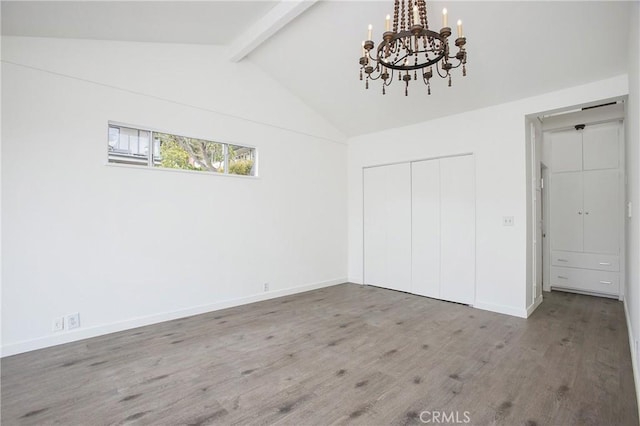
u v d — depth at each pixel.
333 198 5.29
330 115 5.00
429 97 3.91
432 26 2.83
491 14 2.66
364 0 2.80
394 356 2.58
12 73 2.58
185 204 3.57
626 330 3.14
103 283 3.02
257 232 4.25
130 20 2.76
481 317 3.56
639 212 2.04
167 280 3.44
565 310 3.81
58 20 2.49
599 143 4.43
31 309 2.66
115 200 3.09
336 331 3.14
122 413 1.84
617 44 2.66
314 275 4.96
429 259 4.46
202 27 3.24
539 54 2.95
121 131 3.20
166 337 2.97
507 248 3.68
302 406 1.91
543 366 2.39
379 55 2.35
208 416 1.81
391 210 4.94
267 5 3.01
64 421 1.76
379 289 4.96
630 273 3.02
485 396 2.01
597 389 2.08
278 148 4.50
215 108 3.84
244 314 3.68
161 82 3.40
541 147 4.64
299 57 3.85
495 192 3.78
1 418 1.79
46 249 2.72
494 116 3.80
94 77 2.97
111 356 2.57
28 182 2.64
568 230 4.67
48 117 2.73
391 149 4.89
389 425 1.74
